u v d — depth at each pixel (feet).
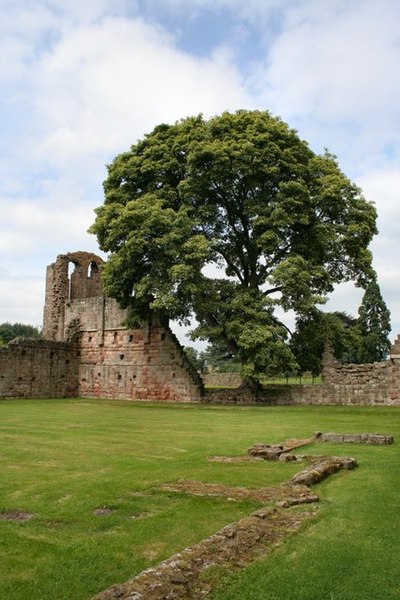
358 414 83.56
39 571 20.42
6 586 19.06
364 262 113.91
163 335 130.41
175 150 113.80
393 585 18.99
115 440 54.19
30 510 28.12
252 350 101.40
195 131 111.04
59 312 151.64
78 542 23.39
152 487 32.73
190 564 19.90
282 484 33.17
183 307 106.52
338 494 31.24
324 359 108.58
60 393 138.82
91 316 144.36
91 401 123.54
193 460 42.27
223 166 104.63
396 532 24.38
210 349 257.55
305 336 110.83
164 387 128.16
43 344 135.95
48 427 65.62
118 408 101.24
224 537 22.65
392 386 101.24
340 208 111.45
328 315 114.01
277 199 106.01
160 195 114.21
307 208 107.24
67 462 41.47
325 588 18.69
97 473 37.11
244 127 110.73
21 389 129.90
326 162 115.96
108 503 29.19
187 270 100.01
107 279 115.24
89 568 20.54
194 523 25.90
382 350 192.65
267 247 103.40
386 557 21.42
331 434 52.85
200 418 79.87
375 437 50.42
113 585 18.03
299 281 99.60
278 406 103.04
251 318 104.68
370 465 39.63
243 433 60.13
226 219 116.88
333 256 114.52
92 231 119.75
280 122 115.34
